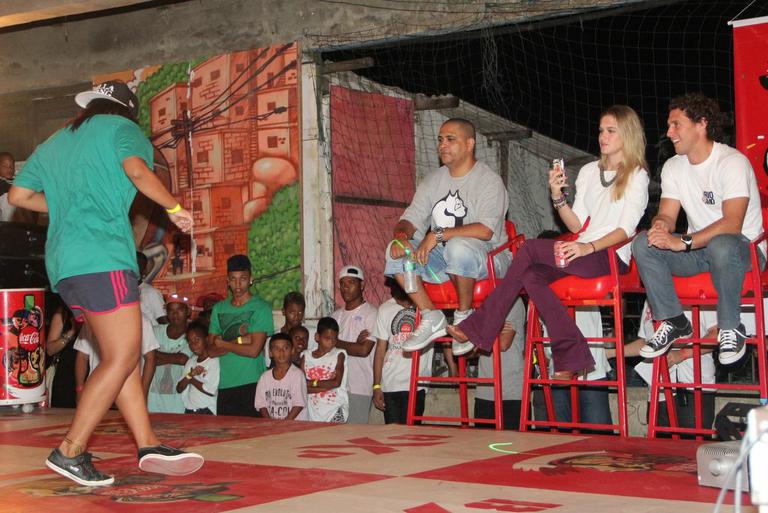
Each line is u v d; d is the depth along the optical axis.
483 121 9.69
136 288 3.49
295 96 7.74
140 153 3.45
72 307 3.50
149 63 8.57
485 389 5.77
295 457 3.96
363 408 6.58
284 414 6.30
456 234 5.09
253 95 7.95
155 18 8.53
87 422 3.41
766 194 5.95
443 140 5.31
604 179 4.82
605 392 5.48
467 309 5.06
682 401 5.22
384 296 8.12
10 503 3.14
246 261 6.69
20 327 6.09
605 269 4.72
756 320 4.33
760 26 5.99
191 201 8.23
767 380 4.30
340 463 3.79
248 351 6.49
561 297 4.83
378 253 8.13
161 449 3.57
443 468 3.64
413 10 7.31
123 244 3.44
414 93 8.68
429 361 6.32
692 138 4.54
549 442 4.27
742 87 6.04
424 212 5.45
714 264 4.29
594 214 4.85
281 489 3.28
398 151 8.45
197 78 8.24
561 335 4.71
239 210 8.00
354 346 6.59
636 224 4.70
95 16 8.86
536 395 5.70
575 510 2.86
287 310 6.96
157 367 7.01
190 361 6.87
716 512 1.84
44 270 8.06
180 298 8.20
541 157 10.47
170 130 8.38
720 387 4.46
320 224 7.70
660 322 4.58
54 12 7.50
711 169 4.52
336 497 3.11
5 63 9.37
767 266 4.61
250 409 6.50
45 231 8.20
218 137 8.12
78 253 3.38
